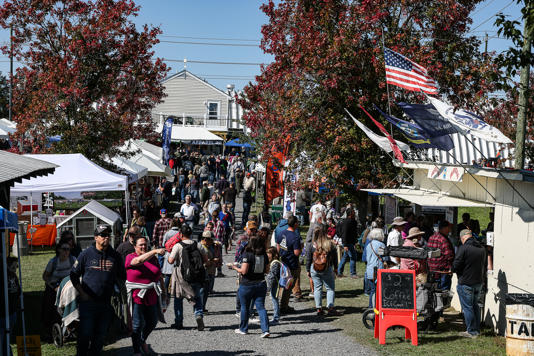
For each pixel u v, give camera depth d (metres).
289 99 19.97
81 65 23.84
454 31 18.73
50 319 9.47
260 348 9.18
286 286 11.53
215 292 14.05
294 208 21.67
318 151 19.73
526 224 9.67
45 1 24.03
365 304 12.71
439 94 18.44
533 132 20.89
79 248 10.77
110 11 24.30
